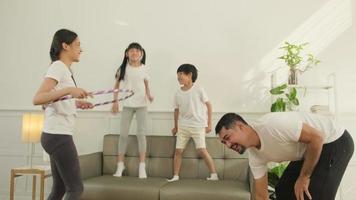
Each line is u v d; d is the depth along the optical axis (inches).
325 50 131.6
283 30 133.6
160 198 98.1
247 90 134.0
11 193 113.8
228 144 67.7
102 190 101.3
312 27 132.3
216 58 136.3
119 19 143.1
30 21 148.4
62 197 84.0
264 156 73.4
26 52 147.6
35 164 142.9
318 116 71.6
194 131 119.4
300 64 132.0
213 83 135.8
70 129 80.4
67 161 78.5
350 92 129.9
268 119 67.6
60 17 146.8
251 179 96.3
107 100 141.6
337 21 131.6
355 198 126.2
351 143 70.6
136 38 141.4
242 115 134.0
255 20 135.2
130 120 124.6
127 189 100.3
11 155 145.1
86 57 143.8
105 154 127.0
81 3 145.9
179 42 138.6
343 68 130.4
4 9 148.6
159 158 124.3
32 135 120.6
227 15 136.7
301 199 66.4
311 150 64.0
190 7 138.9
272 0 134.8
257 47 134.6
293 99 120.0
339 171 67.9
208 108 122.6
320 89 130.8
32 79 146.5
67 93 72.0
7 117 146.8
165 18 140.2
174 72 137.9
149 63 139.6
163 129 136.9
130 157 125.5
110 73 142.0
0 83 148.0
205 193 95.9
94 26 144.3
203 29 137.6
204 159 118.8
